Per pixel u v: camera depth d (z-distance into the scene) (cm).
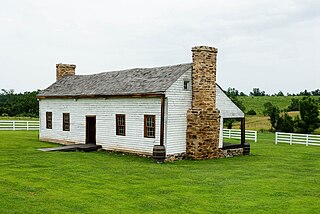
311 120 4269
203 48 2181
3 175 1511
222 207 1163
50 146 2644
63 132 2819
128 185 1420
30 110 6181
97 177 1542
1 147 2459
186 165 1953
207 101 2212
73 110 2723
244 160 2225
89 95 2520
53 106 2922
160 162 2020
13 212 1032
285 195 1328
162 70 2417
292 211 1134
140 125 2233
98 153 2336
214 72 2247
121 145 2353
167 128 2098
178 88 2152
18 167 1692
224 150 2356
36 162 1834
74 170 1667
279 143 3422
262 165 2022
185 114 2203
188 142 2203
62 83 3125
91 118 2595
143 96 2166
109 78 2723
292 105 6812
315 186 1489
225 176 1658
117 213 1076
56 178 1491
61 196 1228
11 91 7875
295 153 2647
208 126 2214
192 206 1168
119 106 2362
